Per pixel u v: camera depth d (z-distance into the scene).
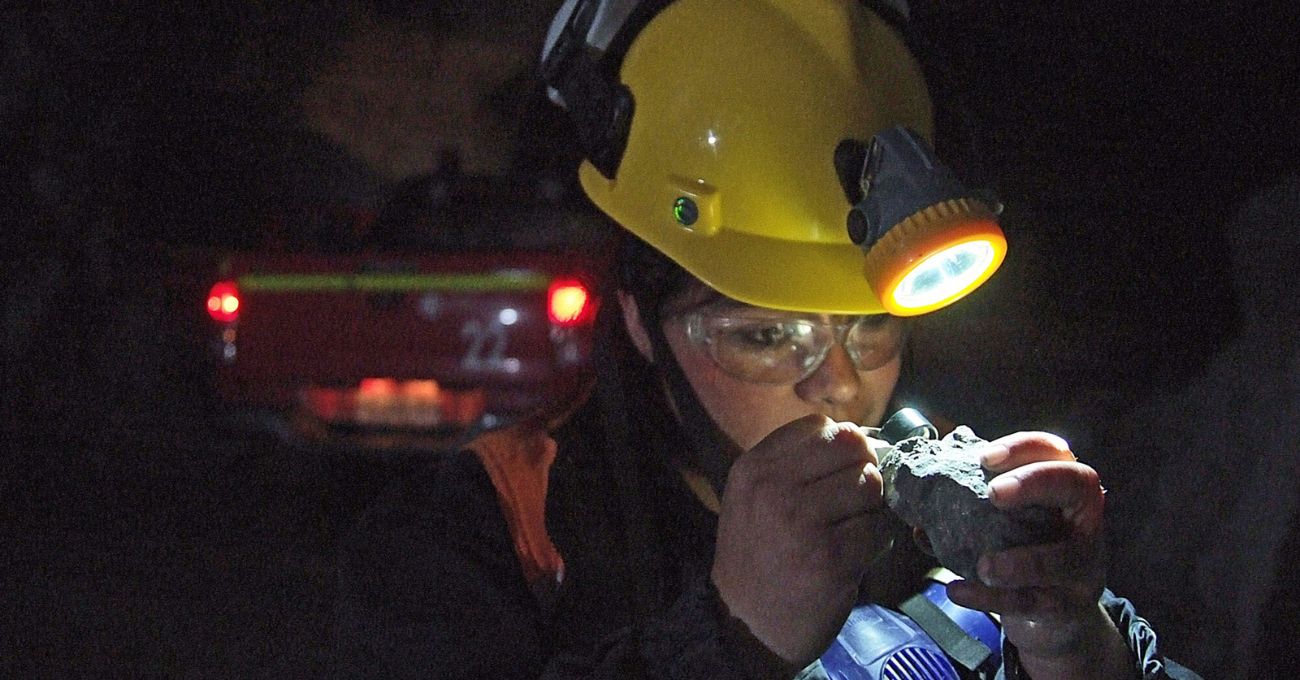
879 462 1.49
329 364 7.51
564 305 7.22
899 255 1.46
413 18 19.27
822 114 1.71
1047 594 1.44
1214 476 4.53
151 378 10.72
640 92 1.80
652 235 1.74
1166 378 5.38
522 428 1.79
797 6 1.75
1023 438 1.44
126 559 7.07
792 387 1.67
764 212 1.70
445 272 7.39
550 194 8.13
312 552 7.21
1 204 12.20
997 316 5.86
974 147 1.83
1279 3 7.52
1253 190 7.03
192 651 5.86
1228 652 4.36
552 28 1.93
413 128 19.38
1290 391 4.40
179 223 14.65
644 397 1.79
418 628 1.67
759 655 1.46
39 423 10.24
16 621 6.17
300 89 17.98
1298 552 4.30
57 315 11.57
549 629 1.73
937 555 1.43
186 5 14.88
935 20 2.02
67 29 13.12
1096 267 6.71
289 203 16.86
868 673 1.62
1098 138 7.63
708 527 1.78
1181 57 7.75
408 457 7.50
